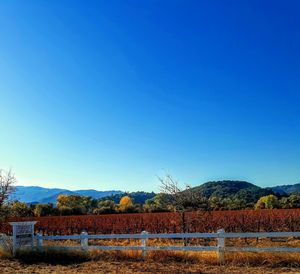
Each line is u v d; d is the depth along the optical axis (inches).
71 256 706.2
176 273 544.7
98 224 1424.7
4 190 1112.8
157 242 1013.8
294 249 565.0
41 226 1481.3
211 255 612.4
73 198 3671.3
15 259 727.1
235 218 1323.8
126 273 557.3
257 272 529.0
